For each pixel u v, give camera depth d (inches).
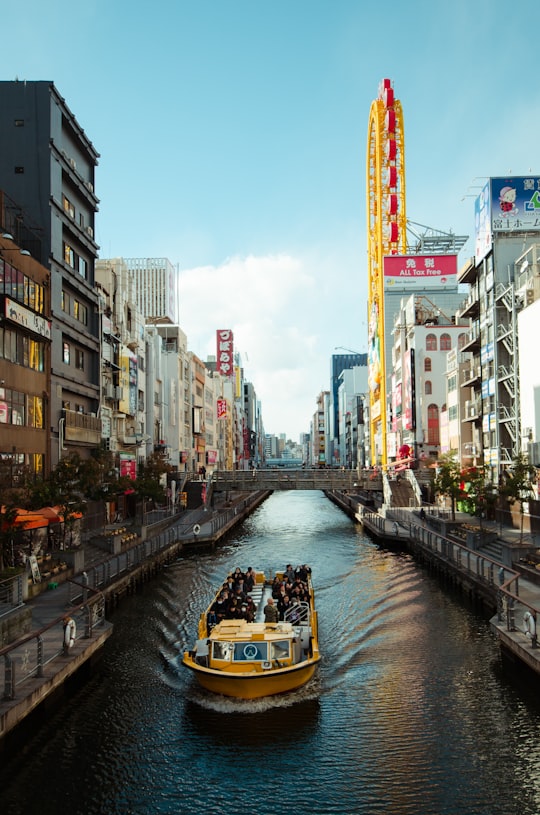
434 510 2407.7
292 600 956.0
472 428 2501.2
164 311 5674.2
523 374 1855.3
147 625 1100.5
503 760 622.5
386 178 4446.4
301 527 2770.7
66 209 1894.7
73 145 1994.3
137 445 2623.0
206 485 2955.2
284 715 725.9
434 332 3508.9
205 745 659.4
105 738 673.0
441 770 606.9
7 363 1378.0
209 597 1322.6
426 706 746.2
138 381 2758.4
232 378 6392.7
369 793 571.8
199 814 545.0
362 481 2920.8
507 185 2075.5
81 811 548.7
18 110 1739.7
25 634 857.5
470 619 1117.7
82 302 2006.6
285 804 557.6
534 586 1080.2
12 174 1722.4
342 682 821.9
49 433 1601.9
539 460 1648.6
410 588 1379.2
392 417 4173.2
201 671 753.0
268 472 3014.3
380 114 4360.2
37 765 620.4
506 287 2042.3
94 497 1577.3
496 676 836.6
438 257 4650.6
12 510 1040.2
